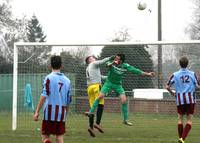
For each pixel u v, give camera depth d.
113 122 35.84
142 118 35.62
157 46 35.28
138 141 25.80
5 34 100.19
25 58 35.19
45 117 18.47
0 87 60.62
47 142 18.44
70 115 35.94
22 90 35.62
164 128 33.31
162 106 35.34
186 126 23.97
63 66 35.31
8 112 59.38
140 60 35.44
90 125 28.09
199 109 34.62
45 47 35.12
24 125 34.91
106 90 29.03
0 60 99.50
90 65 29.12
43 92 18.33
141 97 35.47
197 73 33.69
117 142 25.33
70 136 28.25
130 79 35.69
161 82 35.34
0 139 26.72
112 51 35.28
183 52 34.47
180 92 24.12
